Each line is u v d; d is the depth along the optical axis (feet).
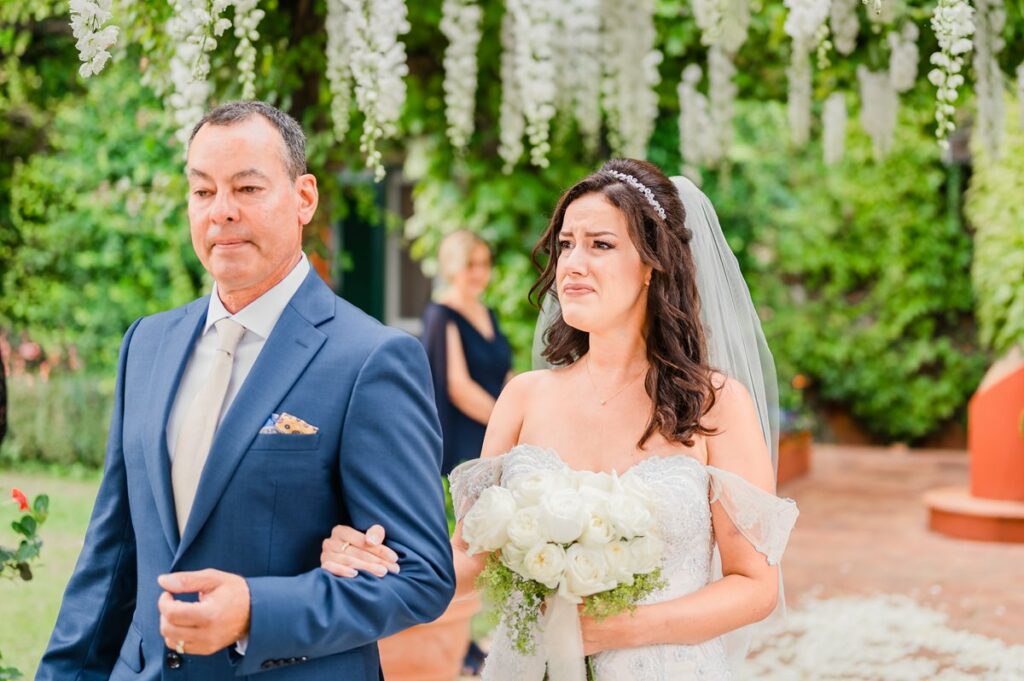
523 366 25.62
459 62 14.34
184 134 10.94
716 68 17.90
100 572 7.06
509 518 7.16
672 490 7.53
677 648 7.48
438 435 6.84
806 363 41.01
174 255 28.37
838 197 40.45
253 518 6.35
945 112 9.89
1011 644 16.48
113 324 29.22
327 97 16.16
